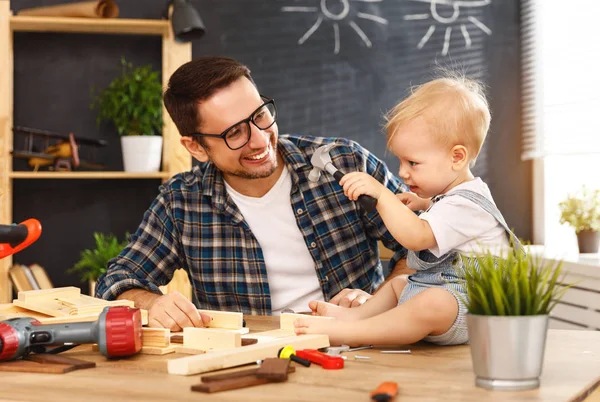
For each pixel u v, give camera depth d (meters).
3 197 2.94
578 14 3.09
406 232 1.15
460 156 1.26
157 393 0.80
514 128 3.42
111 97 3.05
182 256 1.74
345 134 3.35
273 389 0.81
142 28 3.12
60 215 3.22
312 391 0.80
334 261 1.71
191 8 3.01
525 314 0.82
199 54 3.29
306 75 3.34
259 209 1.71
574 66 3.10
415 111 1.27
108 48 3.24
